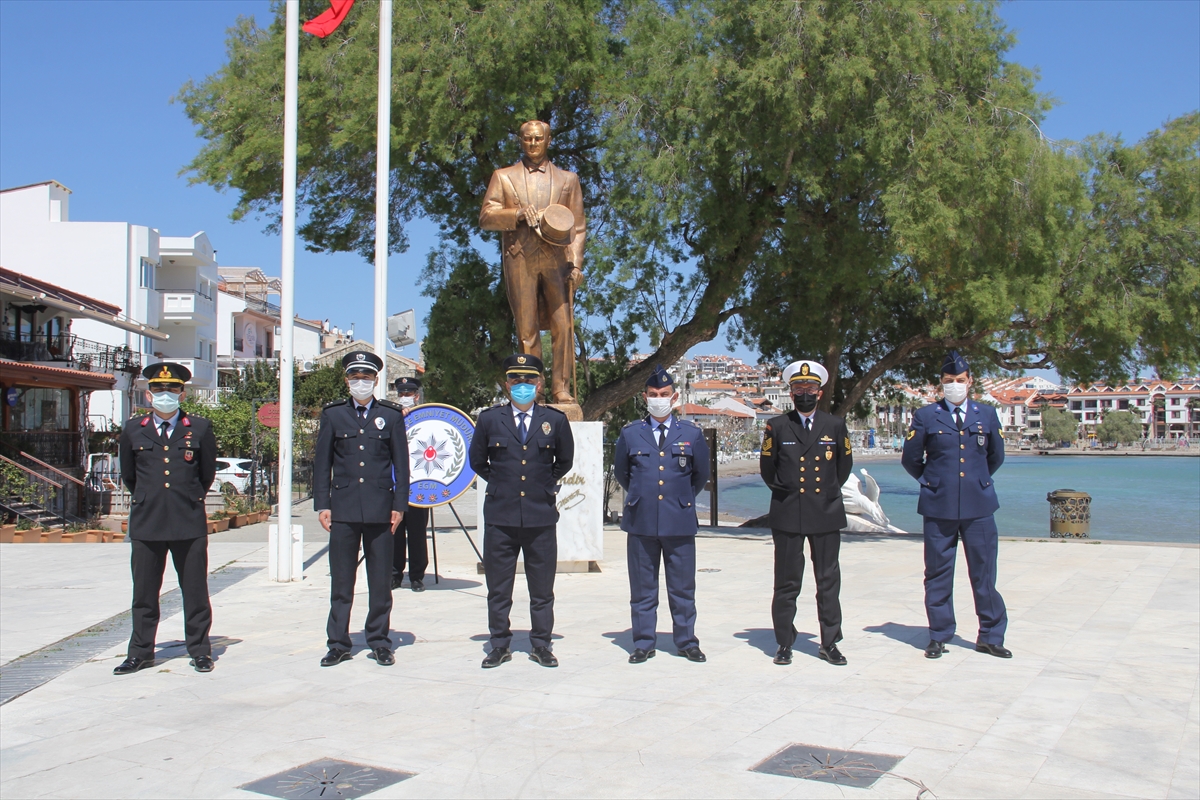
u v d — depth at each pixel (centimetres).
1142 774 428
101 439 2975
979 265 1555
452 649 696
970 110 1492
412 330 1123
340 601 655
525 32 1526
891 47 1405
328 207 1919
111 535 1827
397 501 667
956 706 536
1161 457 13300
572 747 462
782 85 1430
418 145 1553
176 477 638
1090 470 9212
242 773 429
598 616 823
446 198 1881
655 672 618
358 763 441
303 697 561
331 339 7119
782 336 2016
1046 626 781
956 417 678
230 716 522
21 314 2817
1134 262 1692
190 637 639
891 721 506
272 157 1619
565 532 1086
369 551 662
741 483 7475
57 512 2152
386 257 1136
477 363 1822
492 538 645
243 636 755
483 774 425
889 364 1966
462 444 999
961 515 663
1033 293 1527
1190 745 471
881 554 1329
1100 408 16950
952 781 416
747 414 13200
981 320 1600
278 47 1697
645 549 657
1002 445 682
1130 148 1722
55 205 3888
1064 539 1540
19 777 427
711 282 1811
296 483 2986
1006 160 1452
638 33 1734
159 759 450
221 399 3962
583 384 2148
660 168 1514
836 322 1817
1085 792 405
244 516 2023
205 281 4484
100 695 572
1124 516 4134
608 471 2211
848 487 2525
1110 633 752
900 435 16238
